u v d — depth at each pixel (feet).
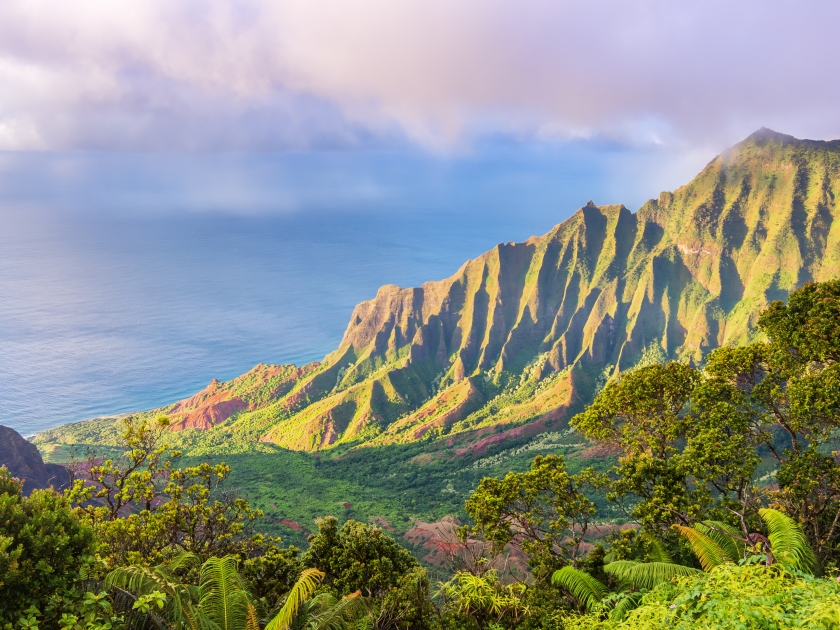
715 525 54.34
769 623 25.43
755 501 74.90
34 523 35.35
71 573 35.50
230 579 41.16
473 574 58.29
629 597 41.39
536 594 55.36
